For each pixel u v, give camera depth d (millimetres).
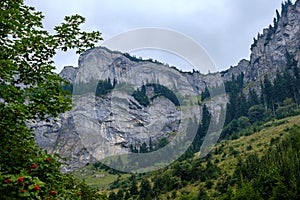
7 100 7328
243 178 74500
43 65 8461
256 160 80562
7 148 7039
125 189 66000
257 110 137125
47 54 8539
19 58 8344
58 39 8633
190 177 75438
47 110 7691
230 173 81500
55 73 8578
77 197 7457
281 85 145625
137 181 70750
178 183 74062
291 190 54219
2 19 7750
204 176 77500
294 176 57469
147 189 67812
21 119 7555
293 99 142750
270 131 112312
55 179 6895
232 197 61844
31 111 7695
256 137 110562
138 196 65812
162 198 69000
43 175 6570
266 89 147250
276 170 62719
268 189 60125
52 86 8164
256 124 127188
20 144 7348
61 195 6789
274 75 194125
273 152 79938
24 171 5906
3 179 5543
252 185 64750
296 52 197625
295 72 147000
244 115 138875
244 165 79438
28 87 7961
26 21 8953
